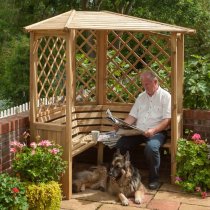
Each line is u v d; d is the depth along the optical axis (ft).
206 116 19.63
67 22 16.78
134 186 17.04
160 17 57.47
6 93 51.49
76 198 17.10
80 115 20.40
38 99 18.16
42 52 18.33
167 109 18.56
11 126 16.76
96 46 20.81
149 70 20.68
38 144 16.25
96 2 60.03
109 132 19.90
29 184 15.25
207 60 21.54
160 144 18.22
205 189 17.81
